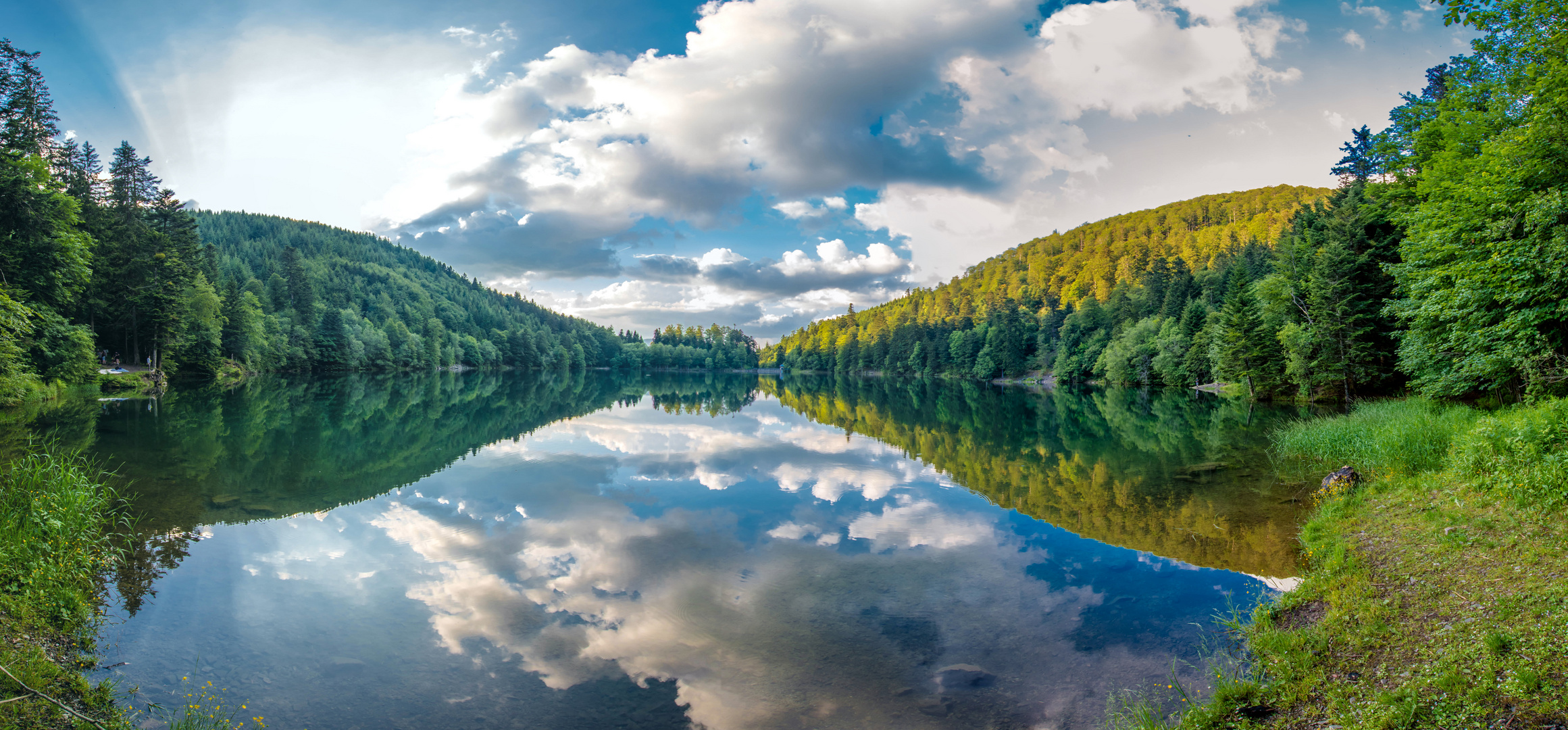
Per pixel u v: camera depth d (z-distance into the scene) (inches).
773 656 279.1
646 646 289.7
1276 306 1512.1
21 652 252.2
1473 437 431.2
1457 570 287.7
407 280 6791.3
